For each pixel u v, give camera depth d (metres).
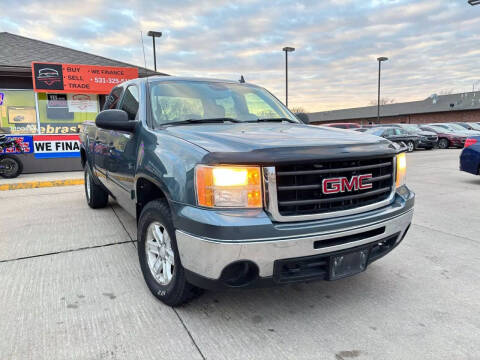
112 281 3.11
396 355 2.13
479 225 4.86
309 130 2.86
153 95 3.30
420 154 17.52
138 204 3.15
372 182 2.50
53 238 4.27
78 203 6.28
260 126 3.04
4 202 6.40
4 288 2.96
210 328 2.40
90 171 5.29
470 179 9.01
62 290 2.93
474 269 3.42
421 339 2.29
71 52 12.12
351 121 61.16
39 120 10.62
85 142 5.45
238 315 2.57
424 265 3.52
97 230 4.59
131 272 3.30
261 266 2.11
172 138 2.58
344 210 2.32
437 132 22.36
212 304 2.72
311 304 2.75
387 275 3.29
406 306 2.72
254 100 3.80
